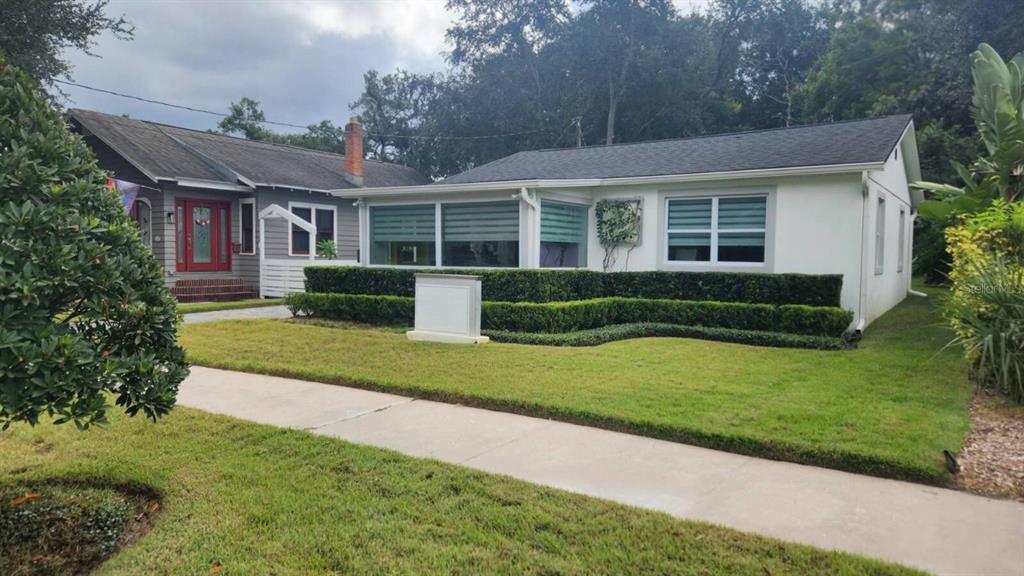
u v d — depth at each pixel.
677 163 12.40
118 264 3.40
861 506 3.62
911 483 4.00
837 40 29.88
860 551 3.04
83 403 3.04
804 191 10.52
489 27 33.59
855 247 10.12
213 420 5.35
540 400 5.78
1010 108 10.75
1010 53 20.33
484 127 34.59
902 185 14.88
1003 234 7.29
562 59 31.59
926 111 21.89
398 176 25.47
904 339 9.69
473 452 4.59
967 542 3.15
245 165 18.23
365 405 6.04
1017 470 4.09
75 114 16.92
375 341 9.38
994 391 6.21
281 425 5.30
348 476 4.02
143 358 3.38
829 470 4.25
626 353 8.39
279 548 3.05
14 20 14.98
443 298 9.55
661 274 11.38
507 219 11.72
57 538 3.35
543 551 3.02
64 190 3.29
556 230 12.04
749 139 13.45
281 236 17.97
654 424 5.02
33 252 3.01
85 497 3.84
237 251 17.64
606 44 30.53
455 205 12.27
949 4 21.83
